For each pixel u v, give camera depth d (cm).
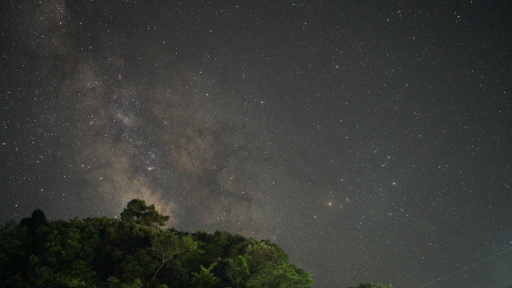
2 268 1539
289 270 2075
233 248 2252
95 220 2034
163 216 2362
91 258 1727
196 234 2448
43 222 1948
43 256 1605
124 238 1973
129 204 2347
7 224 1709
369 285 2625
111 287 1574
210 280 1886
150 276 1847
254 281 1925
